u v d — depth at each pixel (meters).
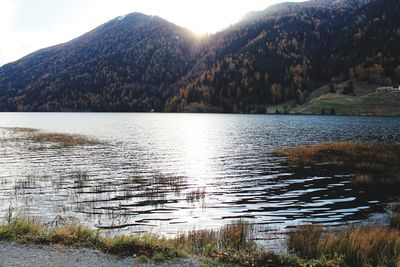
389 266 11.55
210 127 106.25
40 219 18.95
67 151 49.31
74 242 12.41
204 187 28.22
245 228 16.81
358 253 12.05
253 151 49.69
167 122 140.00
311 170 34.84
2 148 51.66
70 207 21.95
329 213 21.27
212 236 14.97
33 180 29.78
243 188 27.92
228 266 10.85
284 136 72.81
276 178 31.53
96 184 28.78
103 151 50.00
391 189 27.02
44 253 11.29
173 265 10.70
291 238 14.64
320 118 148.62
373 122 115.81
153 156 45.47
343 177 31.38
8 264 10.30
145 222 19.28
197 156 45.34
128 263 10.70
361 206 22.70
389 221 19.58
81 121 151.00
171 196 25.22
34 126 112.50
